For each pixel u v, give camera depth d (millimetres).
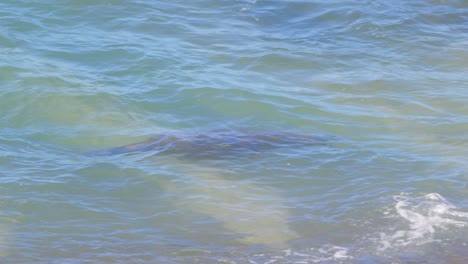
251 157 42188
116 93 49875
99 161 41281
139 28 61500
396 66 56656
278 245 34156
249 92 50656
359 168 41219
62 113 47156
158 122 46688
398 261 33000
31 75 51250
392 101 50531
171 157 41969
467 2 69188
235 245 34094
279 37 61438
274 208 37250
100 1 64875
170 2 67062
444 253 33594
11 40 56969
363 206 37344
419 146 44125
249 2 68312
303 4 68125
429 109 49344
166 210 36844
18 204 36625
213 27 62656
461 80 54469
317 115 48062
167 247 33750
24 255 32688
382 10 66812
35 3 63562
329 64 56531
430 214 36594
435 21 65312
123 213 36469
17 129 45188
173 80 52000
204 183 39375
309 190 39062
